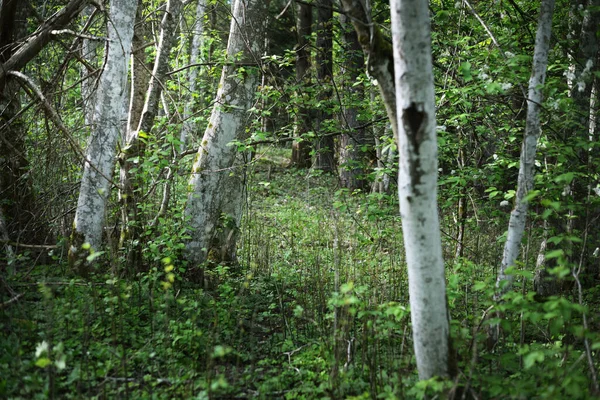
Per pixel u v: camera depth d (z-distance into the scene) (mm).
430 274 3348
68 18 6648
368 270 7031
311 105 7426
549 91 4750
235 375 4273
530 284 6621
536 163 5648
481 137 6934
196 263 6891
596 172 5328
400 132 3324
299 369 4504
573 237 3469
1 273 5438
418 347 3490
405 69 3238
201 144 7047
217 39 10539
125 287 5367
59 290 5457
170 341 4668
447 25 6520
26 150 7301
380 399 3941
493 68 5293
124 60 6242
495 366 4453
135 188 7105
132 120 8258
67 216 7359
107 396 3787
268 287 6691
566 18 6582
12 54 7039
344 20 11047
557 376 3432
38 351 3295
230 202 7508
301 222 10023
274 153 19484
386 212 6426
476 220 7551
